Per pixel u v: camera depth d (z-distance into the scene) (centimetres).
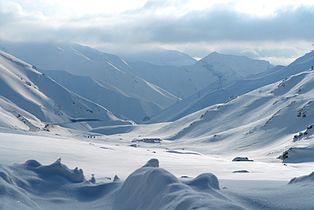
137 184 1285
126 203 1252
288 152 8925
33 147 3525
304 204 1076
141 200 1209
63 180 1475
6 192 1154
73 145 4634
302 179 1384
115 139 16725
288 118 14562
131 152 5088
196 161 4497
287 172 3359
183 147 14012
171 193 1131
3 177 1295
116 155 3916
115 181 1472
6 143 3675
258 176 2497
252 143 13450
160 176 1230
